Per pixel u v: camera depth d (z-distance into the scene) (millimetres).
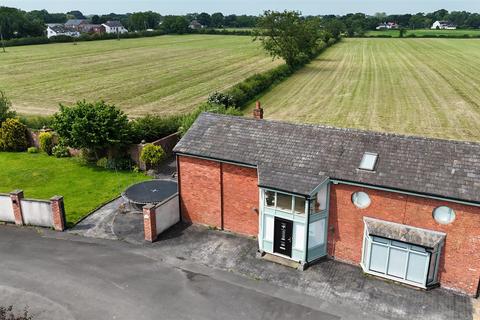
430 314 17188
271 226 21141
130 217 25312
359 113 53031
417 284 18766
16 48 132250
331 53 124000
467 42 156625
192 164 23516
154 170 32812
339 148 20734
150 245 22438
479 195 17000
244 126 23844
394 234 18562
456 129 45469
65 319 17125
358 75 82750
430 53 120125
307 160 20688
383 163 19359
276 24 86125
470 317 17016
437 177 18125
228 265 20656
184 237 23297
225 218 23719
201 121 25125
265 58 107312
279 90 68812
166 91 66562
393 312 17328
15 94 64125
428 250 17844
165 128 36500
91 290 18844
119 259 21141
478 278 17953
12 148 38312
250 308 17656
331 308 17594
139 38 184000
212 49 132500
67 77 79812
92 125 31891
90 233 23625
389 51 127250
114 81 75875
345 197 19766
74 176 32094
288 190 19516
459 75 81125
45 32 186125
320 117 51312
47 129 38469
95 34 170750
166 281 19438
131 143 33500
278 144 22062
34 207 24000
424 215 18297
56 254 21578
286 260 21016
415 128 46031
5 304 17953
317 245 20734
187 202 24562
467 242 17734
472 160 18391
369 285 19062
